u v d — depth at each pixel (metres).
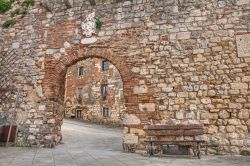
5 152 8.18
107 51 9.91
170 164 6.28
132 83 9.38
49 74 10.41
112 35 9.98
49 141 9.80
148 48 9.48
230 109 8.34
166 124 8.72
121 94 25.30
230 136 8.18
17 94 10.56
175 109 8.80
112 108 25.73
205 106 8.56
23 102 10.45
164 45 9.34
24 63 10.81
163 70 9.17
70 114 29.69
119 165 6.07
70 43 10.44
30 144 9.93
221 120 8.34
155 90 9.10
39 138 9.92
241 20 8.80
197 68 8.88
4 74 10.91
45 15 11.05
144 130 8.91
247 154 7.94
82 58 10.30
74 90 30.12
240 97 8.34
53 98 10.18
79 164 6.10
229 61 8.65
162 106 8.93
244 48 8.59
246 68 8.46
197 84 8.77
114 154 8.06
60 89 10.48
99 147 10.09
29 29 11.11
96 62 28.59
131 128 9.03
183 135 8.16
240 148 8.03
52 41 10.68
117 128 22.70
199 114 8.56
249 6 8.81
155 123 8.88
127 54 9.66
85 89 28.95
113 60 9.77
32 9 11.30
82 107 28.66
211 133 8.34
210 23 9.06
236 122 8.22
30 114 10.26
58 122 10.55
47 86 10.32
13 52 11.05
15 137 10.11
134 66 9.48
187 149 8.29
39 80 10.47
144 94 9.17
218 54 8.79
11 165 5.89
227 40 8.80
